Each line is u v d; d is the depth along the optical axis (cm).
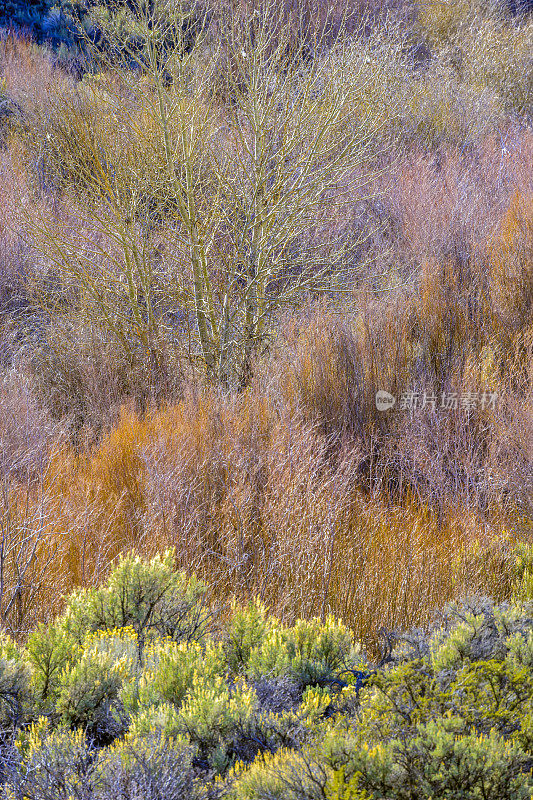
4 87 912
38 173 744
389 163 770
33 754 159
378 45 878
